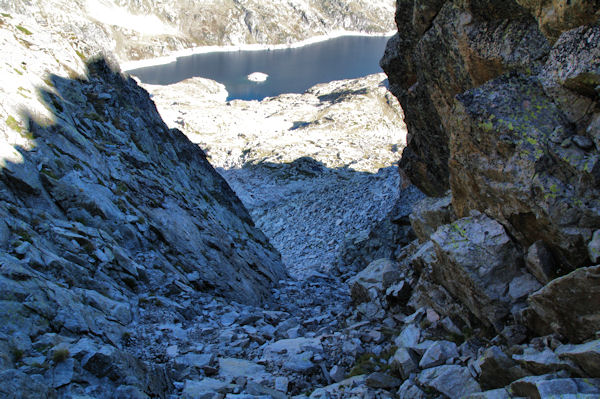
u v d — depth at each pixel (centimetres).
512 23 1490
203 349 1568
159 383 1227
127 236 2070
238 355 1628
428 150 2886
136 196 2445
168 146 3672
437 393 1183
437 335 1494
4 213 1491
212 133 17838
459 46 1709
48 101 2308
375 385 1320
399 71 2770
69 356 1053
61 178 1961
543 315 1098
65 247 1642
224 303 2178
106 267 1748
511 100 1284
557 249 1163
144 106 3741
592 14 1106
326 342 1731
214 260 2530
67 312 1259
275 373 1484
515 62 1464
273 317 2191
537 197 1159
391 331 1784
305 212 7275
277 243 6481
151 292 1889
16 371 907
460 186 1555
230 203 4250
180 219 2567
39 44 2655
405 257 2697
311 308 2620
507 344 1195
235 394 1248
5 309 1096
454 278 1438
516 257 1284
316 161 13412
